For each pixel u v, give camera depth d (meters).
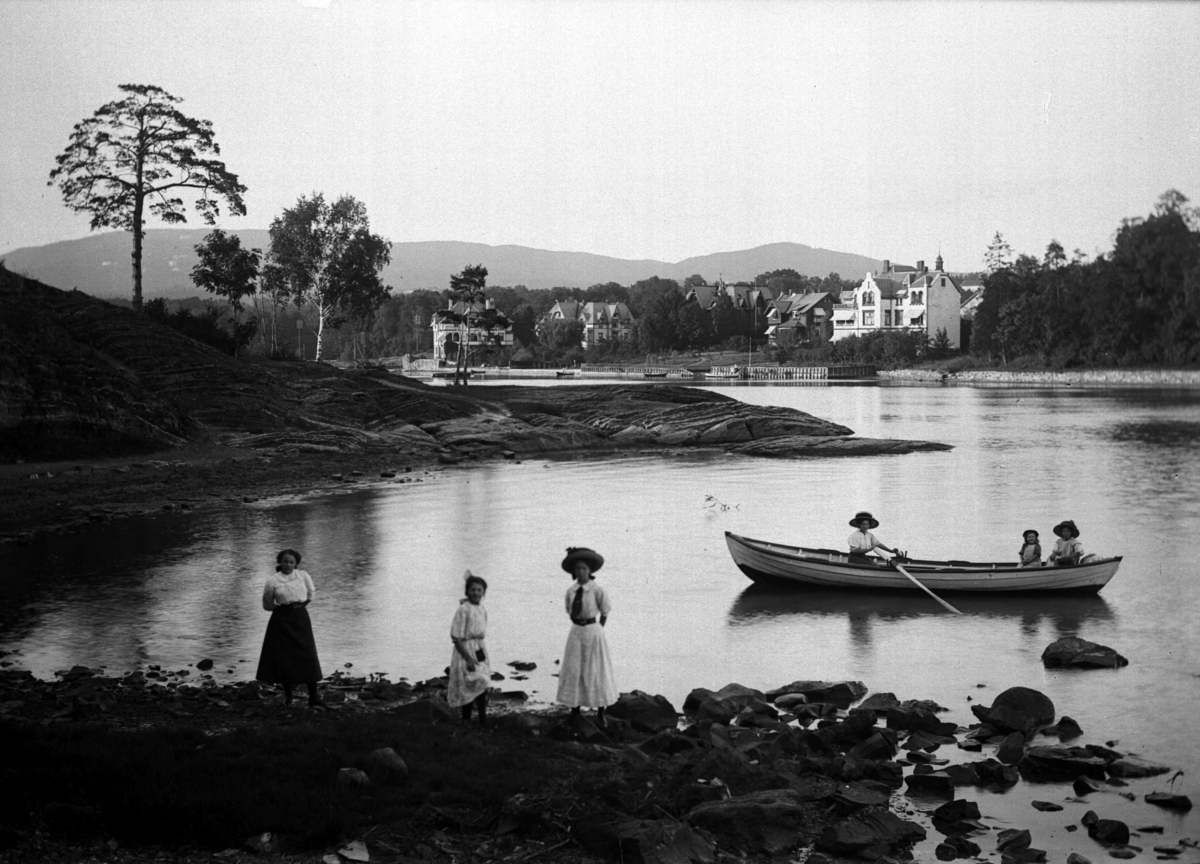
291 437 49.25
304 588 13.41
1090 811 11.14
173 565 24.98
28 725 11.89
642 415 65.69
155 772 10.02
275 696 14.37
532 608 21.05
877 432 66.56
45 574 23.88
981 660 17.38
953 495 38.75
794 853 9.79
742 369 153.25
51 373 41.28
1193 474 44.25
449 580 23.70
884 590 22.39
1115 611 20.84
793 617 20.45
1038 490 39.81
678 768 10.96
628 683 16.00
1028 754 12.46
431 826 9.58
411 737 11.59
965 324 132.50
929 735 13.52
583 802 9.84
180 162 62.09
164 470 40.06
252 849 8.94
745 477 45.28
